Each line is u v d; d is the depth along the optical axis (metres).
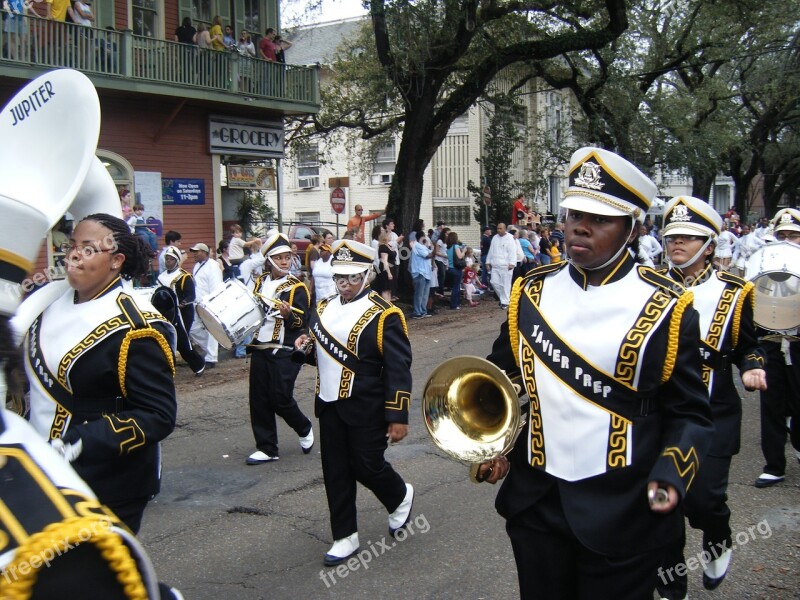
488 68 17.69
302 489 6.09
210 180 17.64
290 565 4.73
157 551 4.96
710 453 3.99
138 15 16.45
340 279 4.77
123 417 2.76
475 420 2.84
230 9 18.31
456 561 4.69
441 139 18.33
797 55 30.28
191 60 16.00
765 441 5.96
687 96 25.59
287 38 20.61
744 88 31.78
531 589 2.64
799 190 52.06
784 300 5.50
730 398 4.16
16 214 1.46
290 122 22.16
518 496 2.67
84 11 14.35
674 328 2.49
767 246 5.59
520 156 33.12
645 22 23.52
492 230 20.69
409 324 15.29
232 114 17.89
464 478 6.20
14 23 13.17
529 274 2.79
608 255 2.57
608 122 23.30
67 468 1.48
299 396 9.32
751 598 4.21
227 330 6.52
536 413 2.63
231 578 4.56
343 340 4.68
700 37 24.11
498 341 2.88
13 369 1.56
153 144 16.39
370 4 15.80
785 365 5.84
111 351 2.81
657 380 2.49
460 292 18.28
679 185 42.00
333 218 33.69
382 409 4.70
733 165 37.47
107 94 15.34
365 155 26.52
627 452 2.49
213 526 5.37
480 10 17.03
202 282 11.13
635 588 2.50
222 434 7.77
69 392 2.84
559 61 23.42
